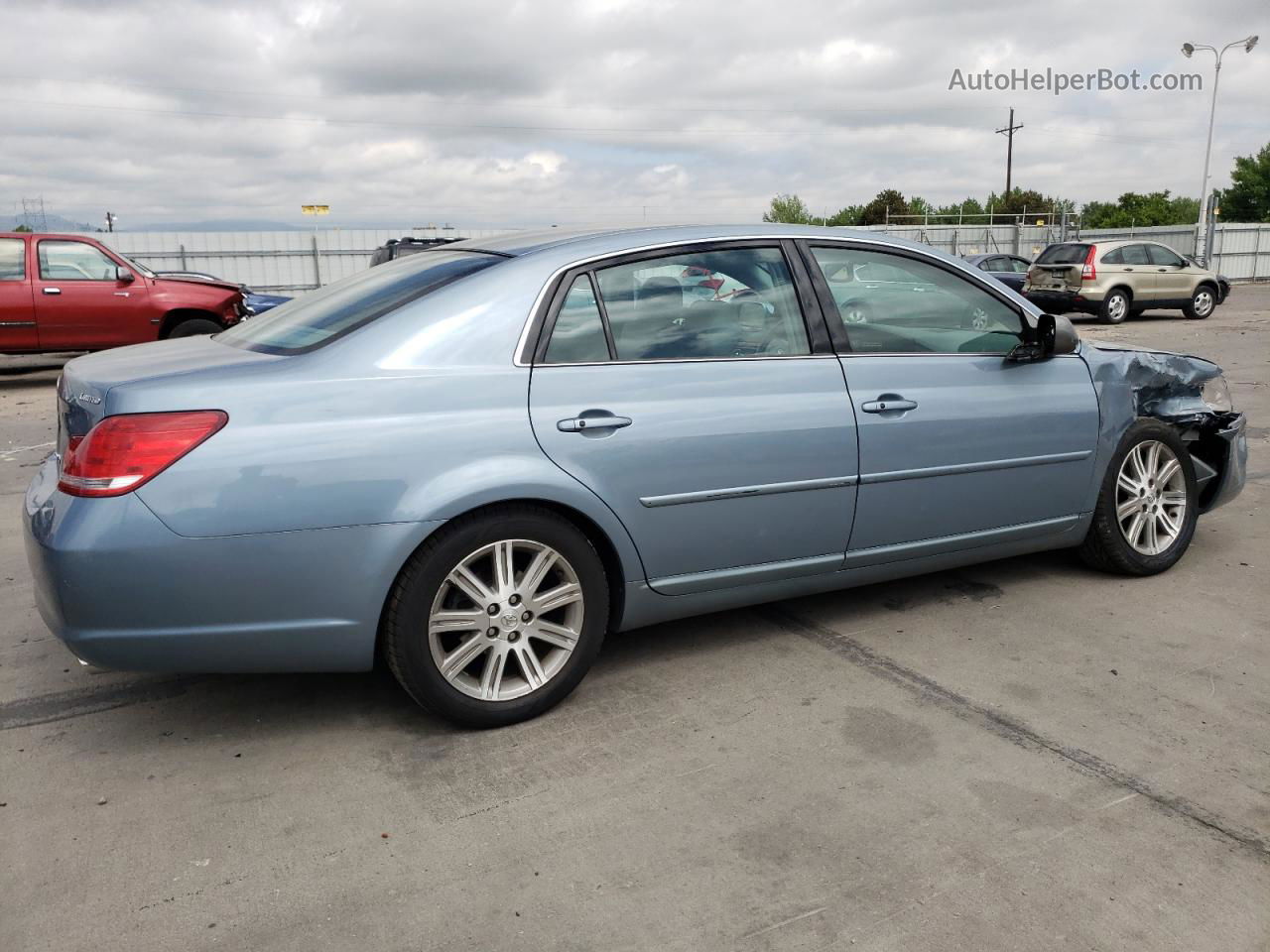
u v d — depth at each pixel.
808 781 2.80
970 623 3.96
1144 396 4.48
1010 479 3.97
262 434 2.74
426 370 2.94
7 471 7.25
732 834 2.55
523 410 3.01
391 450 2.84
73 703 3.34
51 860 2.47
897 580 4.49
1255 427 8.02
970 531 3.94
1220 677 3.45
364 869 2.43
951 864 2.41
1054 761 2.90
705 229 3.48
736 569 3.46
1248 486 6.20
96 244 12.19
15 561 4.97
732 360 3.38
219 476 2.69
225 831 2.59
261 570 2.74
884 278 3.76
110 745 3.06
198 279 13.04
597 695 3.36
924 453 3.71
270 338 3.22
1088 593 4.28
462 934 2.19
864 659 3.62
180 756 2.99
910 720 3.15
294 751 3.01
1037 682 3.42
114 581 2.64
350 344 2.94
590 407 3.10
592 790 2.77
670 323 3.31
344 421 2.82
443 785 2.80
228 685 3.47
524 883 2.37
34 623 4.08
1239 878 2.36
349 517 2.80
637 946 2.15
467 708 3.04
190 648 2.75
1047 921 2.21
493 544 3.00
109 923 2.23
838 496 3.56
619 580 3.28
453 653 3.02
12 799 2.75
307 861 2.46
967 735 3.05
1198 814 2.62
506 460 2.96
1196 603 4.16
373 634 2.91
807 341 3.54
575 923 2.22
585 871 2.41
